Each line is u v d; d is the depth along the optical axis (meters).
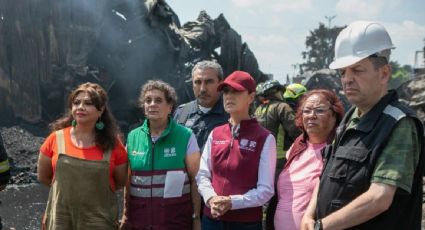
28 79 17.78
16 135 15.83
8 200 10.09
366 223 2.56
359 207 2.45
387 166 2.43
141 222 3.96
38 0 18.14
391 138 2.47
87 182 3.79
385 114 2.55
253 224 3.82
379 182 2.43
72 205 3.77
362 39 2.62
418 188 2.54
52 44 18.56
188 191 4.10
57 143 3.92
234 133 3.87
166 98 4.07
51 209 3.84
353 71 2.64
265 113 5.41
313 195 3.13
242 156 3.78
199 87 4.64
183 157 4.04
